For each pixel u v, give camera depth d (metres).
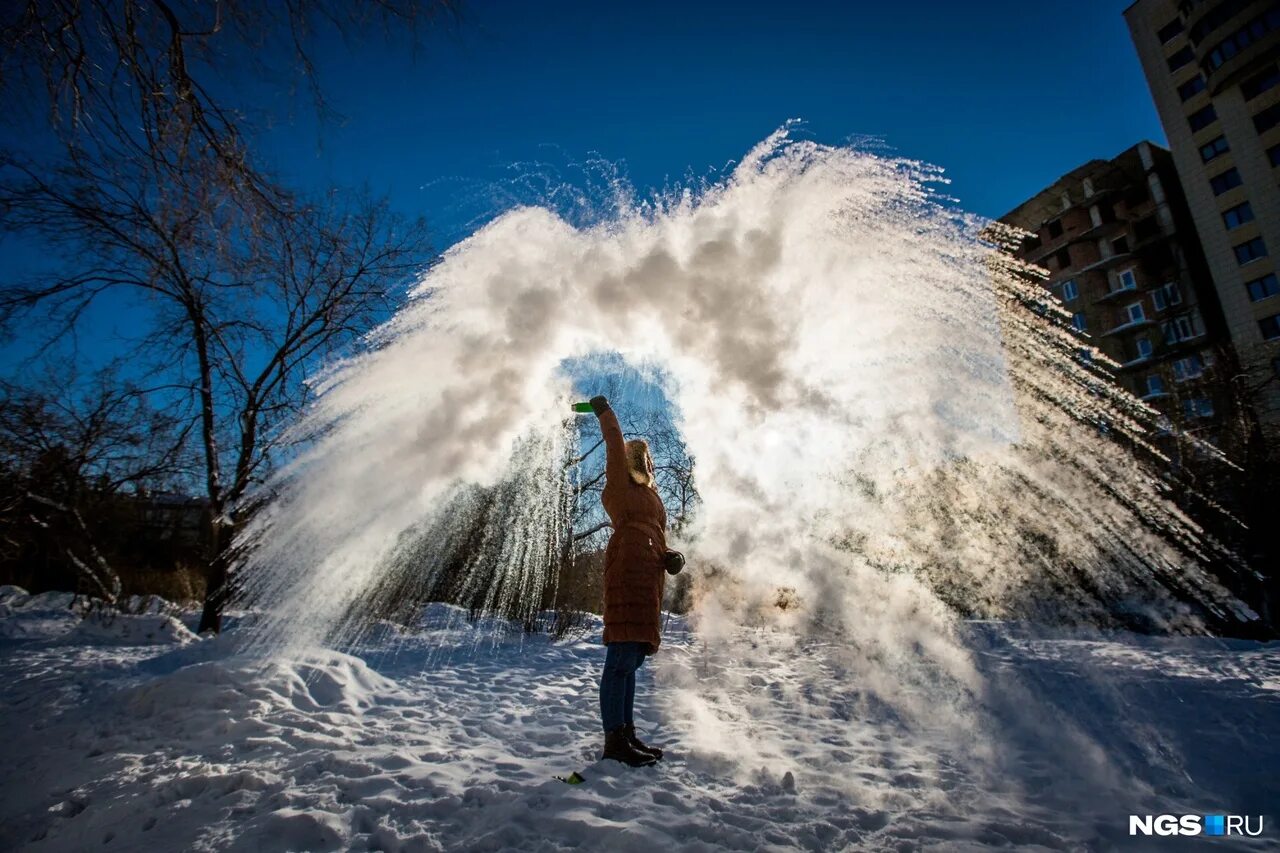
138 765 3.25
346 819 2.51
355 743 3.53
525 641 8.63
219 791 2.86
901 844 2.37
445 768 3.09
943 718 4.31
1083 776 3.15
